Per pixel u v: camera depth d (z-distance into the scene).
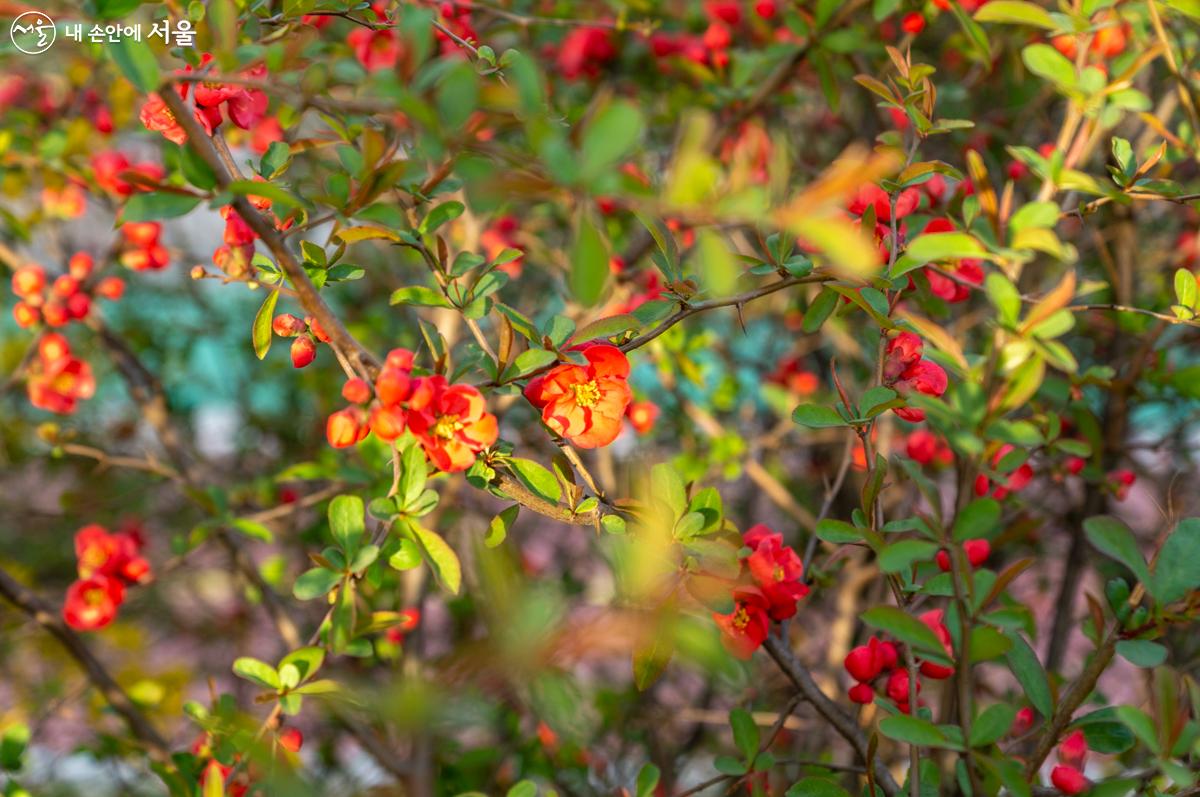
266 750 0.66
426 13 0.54
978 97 1.13
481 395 0.62
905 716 0.59
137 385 1.04
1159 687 0.58
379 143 0.58
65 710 1.05
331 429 0.61
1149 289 1.08
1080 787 0.64
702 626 0.56
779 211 0.49
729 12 1.05
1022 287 1.06
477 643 0.51
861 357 1.11
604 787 0.98
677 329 0.95
